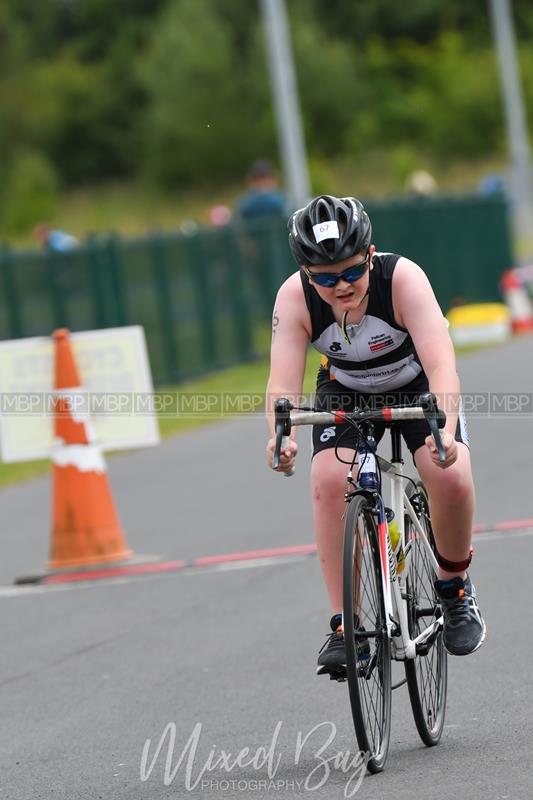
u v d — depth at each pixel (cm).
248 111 18838
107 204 18712
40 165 17788
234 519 3061
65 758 1619
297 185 7300
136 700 1844
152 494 3481
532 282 7794
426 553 1612
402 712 1695
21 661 2123
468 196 7594
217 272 5775
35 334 4781
